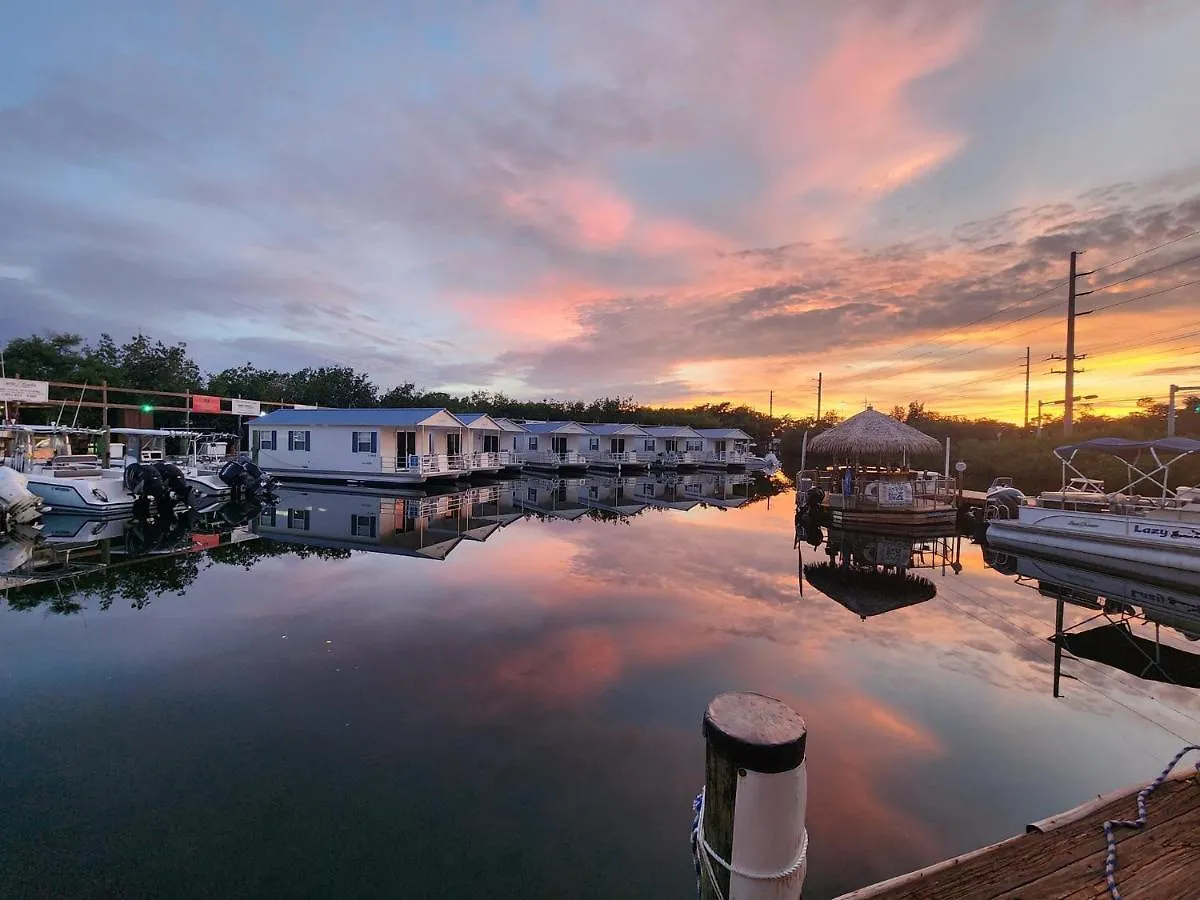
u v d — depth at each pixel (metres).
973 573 12.42
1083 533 12.95
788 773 2.21
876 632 8.17
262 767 4.49
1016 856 2.80
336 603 8.85
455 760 4.63
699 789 4.31
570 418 62.25
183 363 42.28
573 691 5.92
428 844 3.70
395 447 26.39
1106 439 13.66
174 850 3.59
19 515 15.09
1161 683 6.50
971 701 5.98
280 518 17.56
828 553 14.19
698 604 9.22
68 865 3.45
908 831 3.92
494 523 17.38
